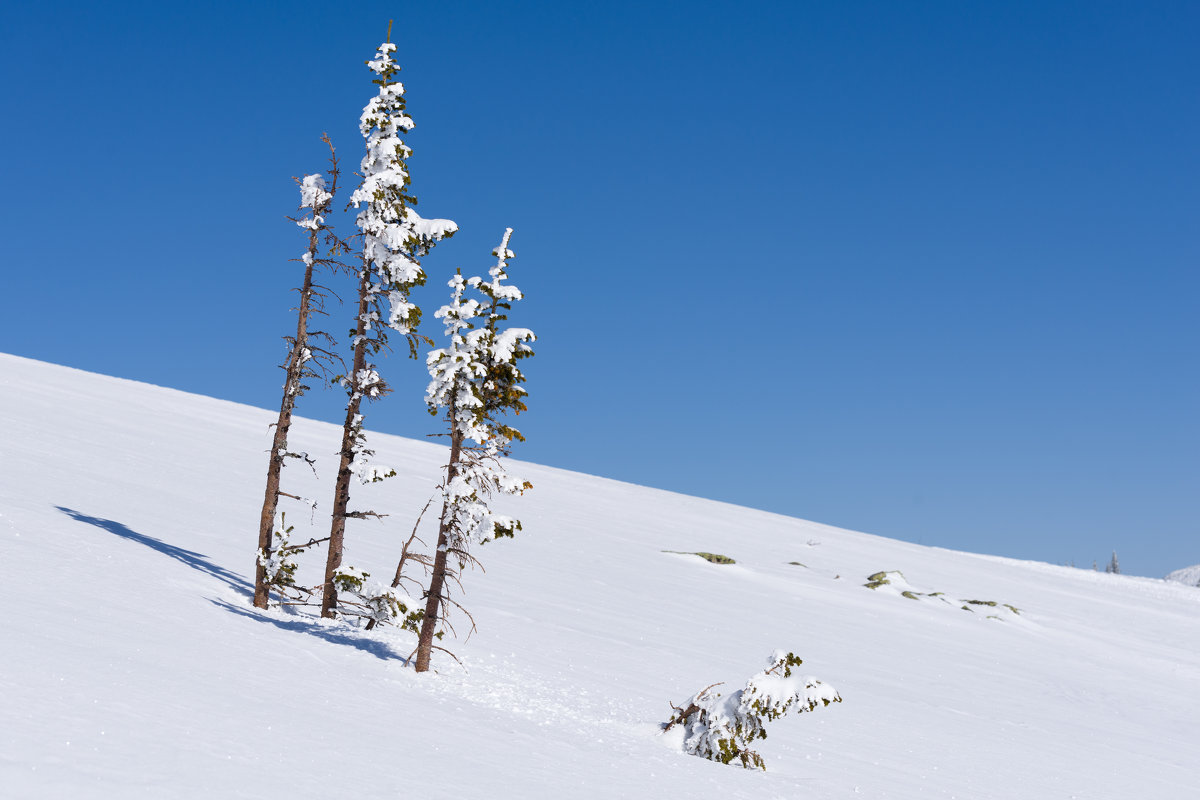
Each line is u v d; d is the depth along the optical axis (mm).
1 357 69375
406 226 18500
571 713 15406
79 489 26875
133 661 10148
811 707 14266
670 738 14930
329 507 38906
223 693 9883
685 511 71812
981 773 18109
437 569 16094
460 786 8531
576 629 25703
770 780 13484
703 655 25750
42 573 14125
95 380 70500
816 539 69000
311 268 18625
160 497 30672
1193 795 20094
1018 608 54688
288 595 20203
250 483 40281
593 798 9422
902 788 15297
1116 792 18797
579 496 67812
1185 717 31875
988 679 31984
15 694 7668
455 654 18656
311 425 71875
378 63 18547
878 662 30859
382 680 13984
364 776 8023
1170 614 65625
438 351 15727
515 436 16234
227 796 6570
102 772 6395
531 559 38438
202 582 18484
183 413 62031
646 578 39406
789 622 35562
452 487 15695
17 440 33969
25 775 5969
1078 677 36625
